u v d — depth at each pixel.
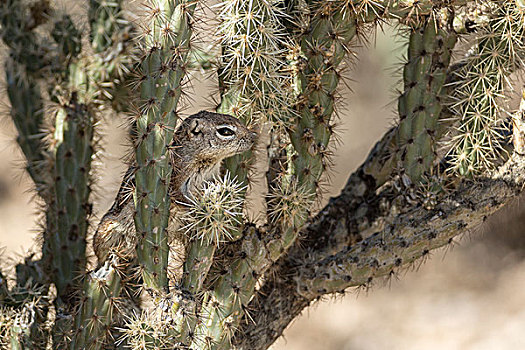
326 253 8.16
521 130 7.30
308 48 6.83
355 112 22.17
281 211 6.97
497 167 7.48
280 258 8.03
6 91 9.40
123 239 7.11
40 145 9.09
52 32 8.35
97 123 8.28
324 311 18.80
